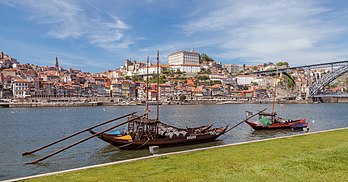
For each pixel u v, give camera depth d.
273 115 53.78
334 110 138.00
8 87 197.88
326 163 15.91
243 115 101.44
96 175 14.70
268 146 22.00
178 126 65.62
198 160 17.62
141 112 122.12
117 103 188.00
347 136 27.20
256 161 16.98
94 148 33.88
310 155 18.09
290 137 26.80
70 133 51.88
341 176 13.63
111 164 17.02
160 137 33.28
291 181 13.01
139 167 16.14
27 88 191.00
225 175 14.04
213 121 77.31
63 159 28.62
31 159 28.95
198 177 13.90
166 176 14.21
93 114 107.31
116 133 34.19
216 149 21.14
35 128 60.12
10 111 124.06
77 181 13.80
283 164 15.95
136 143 30.66
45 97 184.88
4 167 25.42
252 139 40.94
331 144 22.56
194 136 34.84
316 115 103.19
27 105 160.38
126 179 13.89
